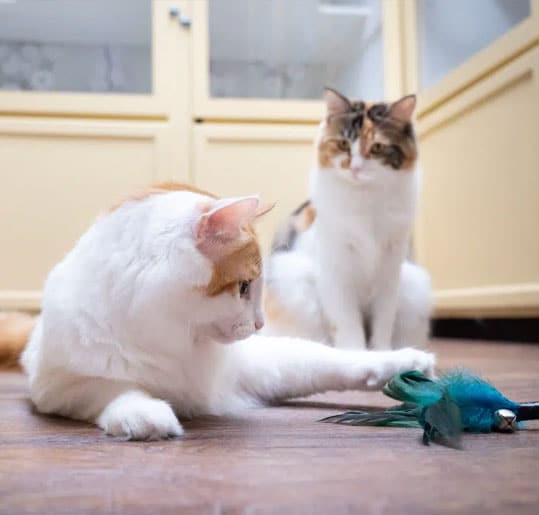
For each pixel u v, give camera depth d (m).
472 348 2.02
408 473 0.62
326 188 1.65
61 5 2.42
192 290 0.82
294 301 1.68
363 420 0.87
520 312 2.07
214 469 0.65
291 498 0.55
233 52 2.52
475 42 2.20
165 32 2.44
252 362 1.06
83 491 0.58
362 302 1.70
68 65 2.45
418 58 2.59
